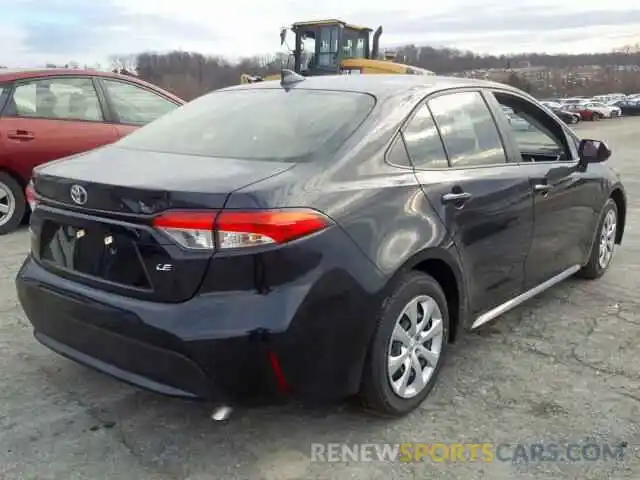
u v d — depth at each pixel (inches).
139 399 130.1
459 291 133.3
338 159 113.8
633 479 106.4
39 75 257.1
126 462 109.7
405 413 124.6
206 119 139.0
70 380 137.2
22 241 243.3
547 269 170.7
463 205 132.0
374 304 110.8
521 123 165.8
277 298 99.9
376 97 130.9
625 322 173.3
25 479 104.6
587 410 127.4
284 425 121.6
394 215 115.9
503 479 106.4
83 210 109.8
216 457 111.7
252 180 104.0
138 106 284.8
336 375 108.8
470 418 124.4
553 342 159.9
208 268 99.2
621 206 216.8
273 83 152.4
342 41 634.2
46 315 119.3
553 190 165.8
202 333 98.8
